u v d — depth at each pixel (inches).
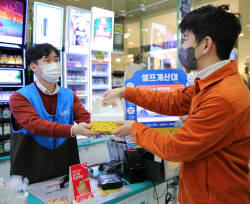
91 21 163.8
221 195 37.4
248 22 179.0
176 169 66.7
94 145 161.3
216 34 36.9
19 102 62.1
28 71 149.3
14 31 132.8
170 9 237.6
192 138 35.0
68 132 55.4
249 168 41.9
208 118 33.7
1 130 130.6
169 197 69.7
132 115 65.6
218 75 37.5
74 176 48.9
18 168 61.7
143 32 263.4
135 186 59.7
